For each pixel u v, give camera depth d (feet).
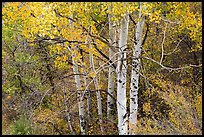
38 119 43.21
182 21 35.37
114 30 33.65
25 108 43.98
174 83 43.91
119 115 34.37
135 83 36.09
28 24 30.12
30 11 29.40
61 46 36.37
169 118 35.88
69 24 33.04
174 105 35.47
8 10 30.99
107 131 43.65
